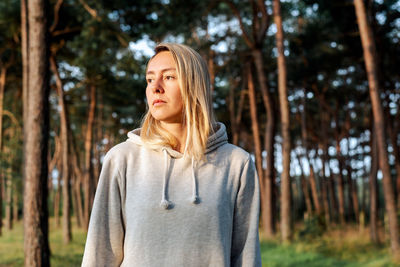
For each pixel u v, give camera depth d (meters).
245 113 27.23
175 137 1.50
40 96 7.27
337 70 21.75
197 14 14.33
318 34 18.11
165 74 1.43
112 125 27.44
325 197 26.34
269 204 16.66
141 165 1.40
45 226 7.32
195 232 1.33
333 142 32.00
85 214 21.52
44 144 7.35
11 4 13.77
